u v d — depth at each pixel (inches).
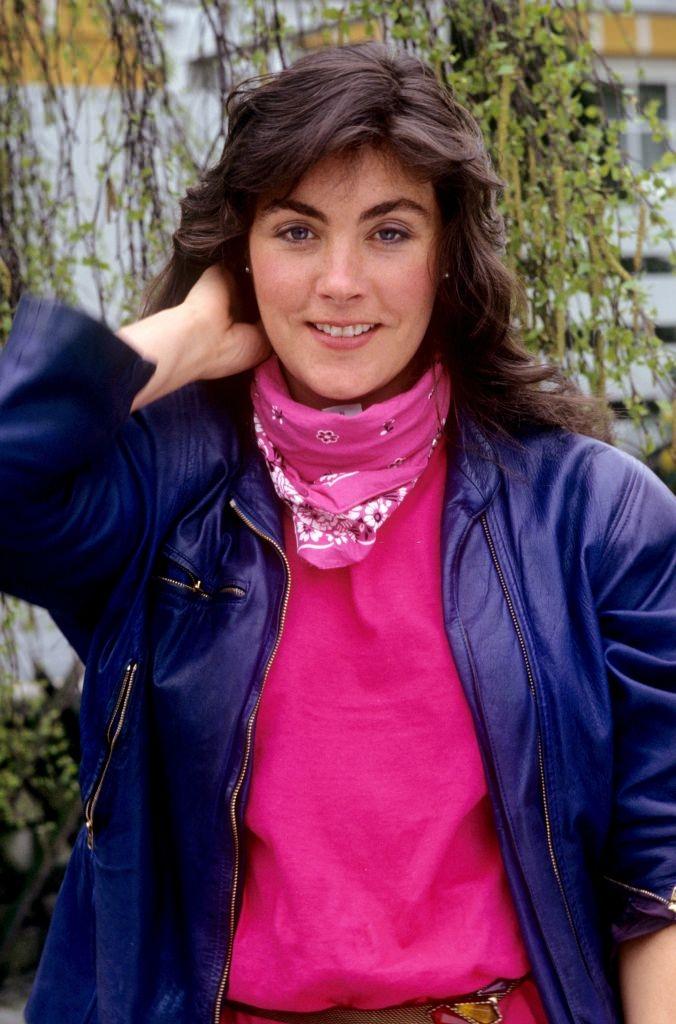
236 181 68.3
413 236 68.7
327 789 68.3
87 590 70.2
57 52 145.0
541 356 130.1
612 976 71.7
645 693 68.6
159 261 138.4
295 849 67.9
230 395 76.2
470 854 69.1
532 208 128.1
